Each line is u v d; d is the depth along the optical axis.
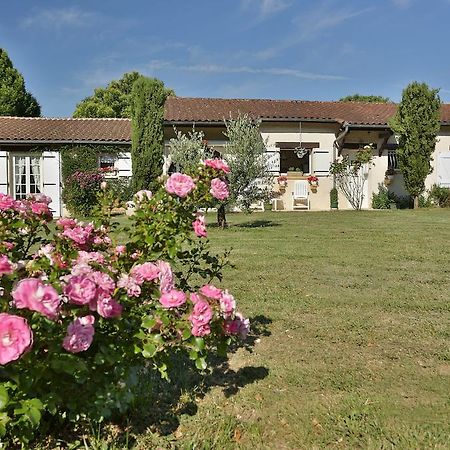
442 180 17.75
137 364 2.13
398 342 3.38
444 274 5.55
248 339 3.43
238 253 6.99
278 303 4.33
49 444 2.03
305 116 16.69
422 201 17.20
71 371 1.75
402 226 10.53
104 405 2.04
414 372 2.88
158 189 2.63
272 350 3.24
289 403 2.50
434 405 2.46
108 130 17.30
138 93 15.34
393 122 16.22
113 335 2.00
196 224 2.56
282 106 18.31
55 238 2.36
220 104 18.09
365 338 3.45
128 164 16.45
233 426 2.26
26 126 17.23
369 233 9.31
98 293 1.84
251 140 10.75
